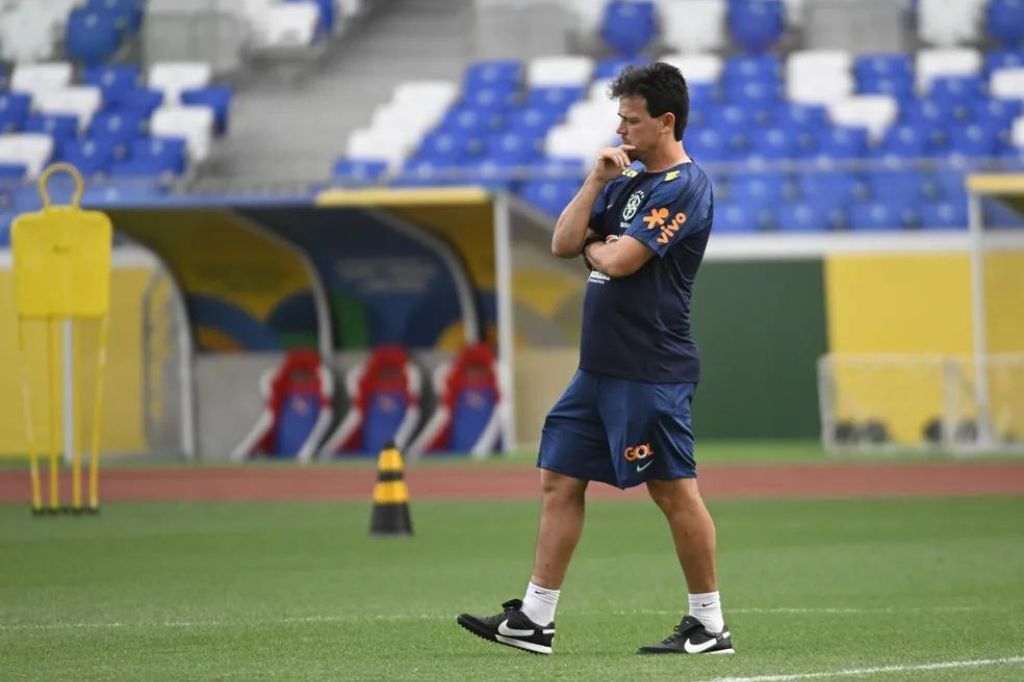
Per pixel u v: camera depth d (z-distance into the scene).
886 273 95.94
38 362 91.94
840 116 112.44
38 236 53.66
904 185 100.31
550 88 115.62
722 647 26.33
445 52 126.00
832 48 120.94
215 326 90.75
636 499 64.50
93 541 49.06
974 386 84.44
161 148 110.50
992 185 82.62
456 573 40.69
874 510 57.50
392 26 128.12
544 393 91.00
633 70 25.73
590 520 55.81
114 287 91.75
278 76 123.38
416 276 87.56
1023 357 83.75
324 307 89.25
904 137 109.62
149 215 80.12
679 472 25.72
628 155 26.05
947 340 95.31
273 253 86.25
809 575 39.78
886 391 85.38
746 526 52.59
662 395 25.44
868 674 23.73
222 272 88.06
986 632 29.42
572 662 25.28
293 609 33.56
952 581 38.28
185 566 42.53
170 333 92.38
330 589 37.38
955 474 71.31
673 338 25.61
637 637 29.17
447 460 84.00
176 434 92.50
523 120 113.19
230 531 52.12
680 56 119.31
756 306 96.81
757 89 114.31
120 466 84.94
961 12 122.25
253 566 42.47
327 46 125.06
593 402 25.73
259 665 25.45
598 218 26.22
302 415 89.50
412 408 88.19
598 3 122.94
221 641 28.55
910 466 75.69
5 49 125.56
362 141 112.38
